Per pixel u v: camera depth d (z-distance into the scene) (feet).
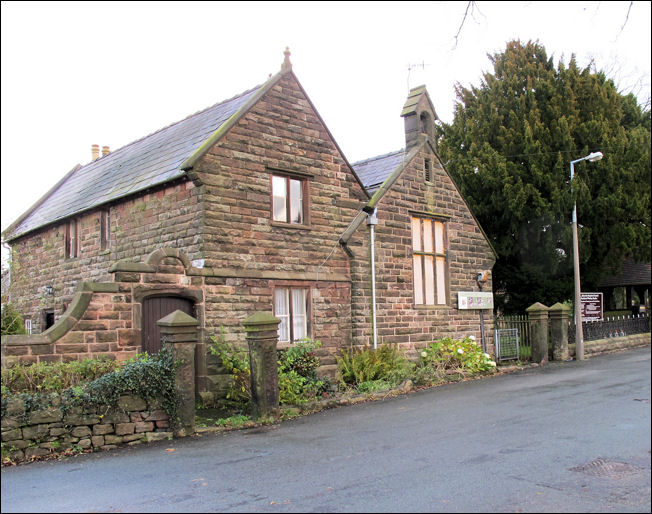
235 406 39.68
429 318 56.70
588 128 71.05
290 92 48.26
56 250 60.34
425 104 60.13
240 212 43.96
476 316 61.87
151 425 31.68
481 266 63.41
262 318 36.45
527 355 63.77
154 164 50.42
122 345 36.88
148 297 38.96
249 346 36.76
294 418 36.94
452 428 31.45
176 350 32.65
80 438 29.27
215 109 54.13
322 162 50.06
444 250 59.67
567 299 76.79
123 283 37.35
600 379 47.60
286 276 46.11
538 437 28.58
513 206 69.00
